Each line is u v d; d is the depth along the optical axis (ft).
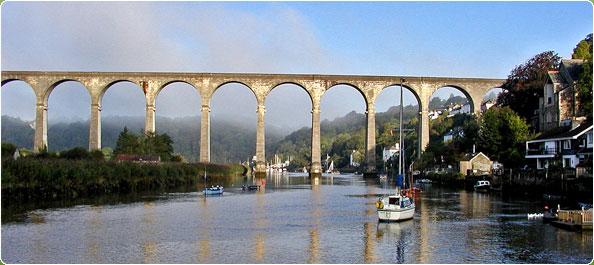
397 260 122.31
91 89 495.82
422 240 145.07
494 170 343.87
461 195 289.94
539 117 401.90
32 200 240.12
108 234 153.99
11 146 319.88
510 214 195.11
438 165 473.26
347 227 167.94
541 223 171.53
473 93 508.94
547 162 312.29
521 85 439.63
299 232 158.51
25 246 136.77
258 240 145.79
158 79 499.51
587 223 154.61
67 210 209.97
